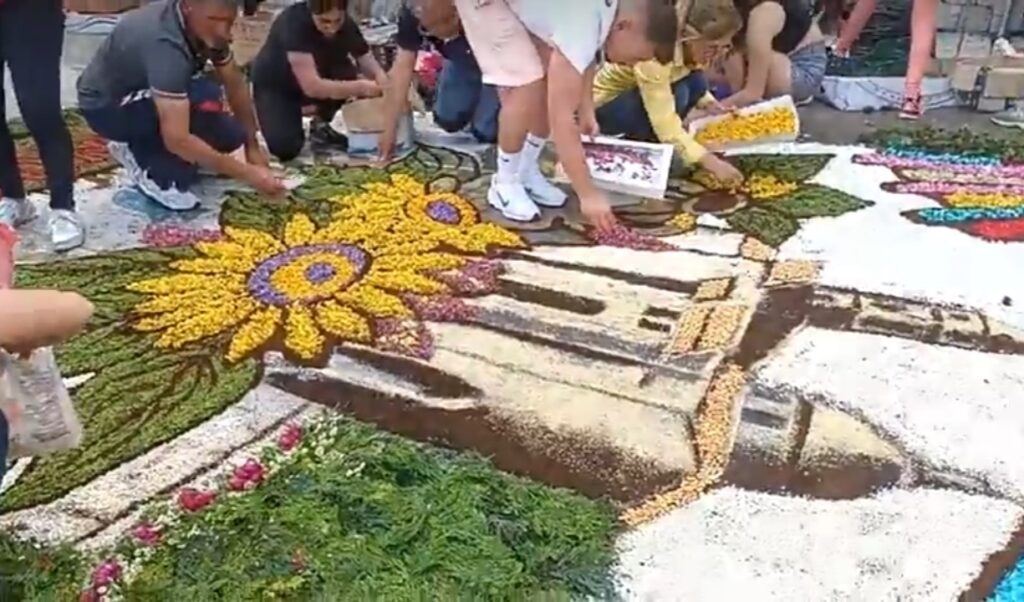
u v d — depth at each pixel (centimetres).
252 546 165
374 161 379
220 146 341
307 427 206
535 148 321
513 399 219
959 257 292
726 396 220
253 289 269
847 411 215
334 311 257
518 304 263
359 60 395
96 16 587
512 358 236
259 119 372
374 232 307
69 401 174
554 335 247
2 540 171
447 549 165
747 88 388
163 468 193
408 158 380
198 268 282
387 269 282
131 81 303
